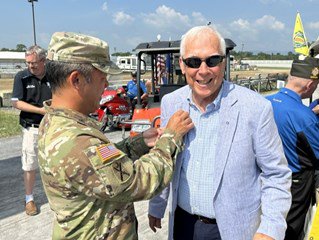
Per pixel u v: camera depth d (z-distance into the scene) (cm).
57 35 145
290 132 231
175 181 188
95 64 146
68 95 147
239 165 168
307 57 238
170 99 197
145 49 597
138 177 146
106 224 149
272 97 245
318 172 263
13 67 5194
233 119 169
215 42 168
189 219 190
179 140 168
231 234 173
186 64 172
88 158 137
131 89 993
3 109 1307
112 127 962
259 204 176
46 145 142
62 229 148
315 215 228
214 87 171
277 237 158
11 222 402
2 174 575
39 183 524
